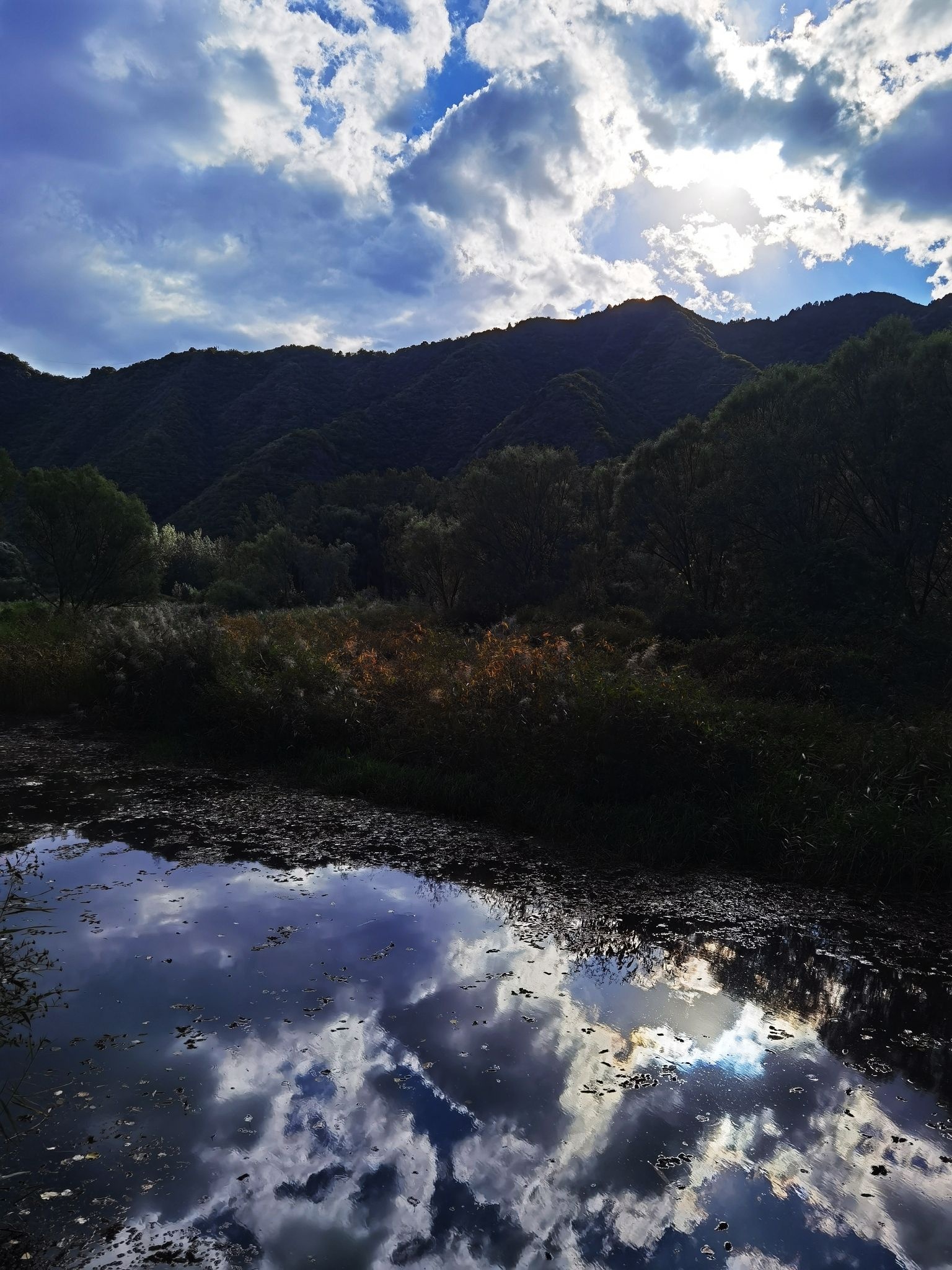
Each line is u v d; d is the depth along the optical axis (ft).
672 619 56.13
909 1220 6.85
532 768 20.77
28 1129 7.64
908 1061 9.66
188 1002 10.19
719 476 64.69
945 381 45.93
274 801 20.26
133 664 30.30
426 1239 6.39
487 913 13.80
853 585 43.42
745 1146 7.82
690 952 12.61
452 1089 8.53
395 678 28.63
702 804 19.04
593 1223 6.64
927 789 18.97
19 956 11.36
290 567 141.90
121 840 16.99
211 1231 6.45
